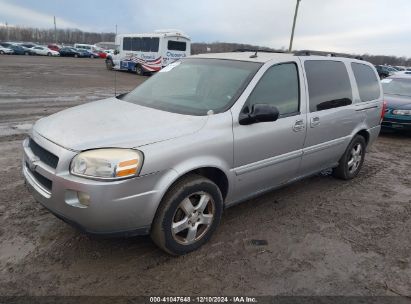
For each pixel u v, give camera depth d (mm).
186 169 3148
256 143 3738
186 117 3449
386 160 7016
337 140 5000
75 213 2842
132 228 3006
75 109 3814
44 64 32344
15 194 4426
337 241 3826
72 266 3158
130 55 28047
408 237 4008
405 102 9227
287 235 3881
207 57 4477
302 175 4680
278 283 3100
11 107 10445
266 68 3947
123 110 3664
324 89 4676
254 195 4070
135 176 2865
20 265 3131
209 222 3521
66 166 2857
